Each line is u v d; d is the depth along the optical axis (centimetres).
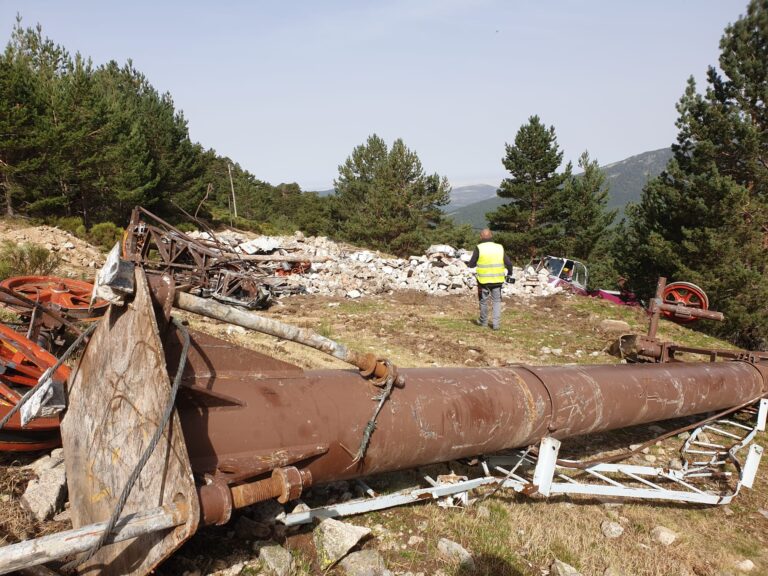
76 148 2181
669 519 430
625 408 441
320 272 1602
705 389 521
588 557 356
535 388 391
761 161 1786
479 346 941
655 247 1859
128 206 2519
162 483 212
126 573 221
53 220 1959
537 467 385
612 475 502
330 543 306
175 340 252
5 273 978
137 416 230
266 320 263
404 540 342
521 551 355
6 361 395
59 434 374
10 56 2112
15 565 165
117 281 232
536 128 3381
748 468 468
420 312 1255
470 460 414
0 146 1947
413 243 3669
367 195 3912
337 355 297
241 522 307
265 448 266
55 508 311
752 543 409
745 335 1725
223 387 266
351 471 305
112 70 3192
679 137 1909
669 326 1302
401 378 326
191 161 3284
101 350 268
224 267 1177
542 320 1250
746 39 1761
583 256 3369
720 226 1730
